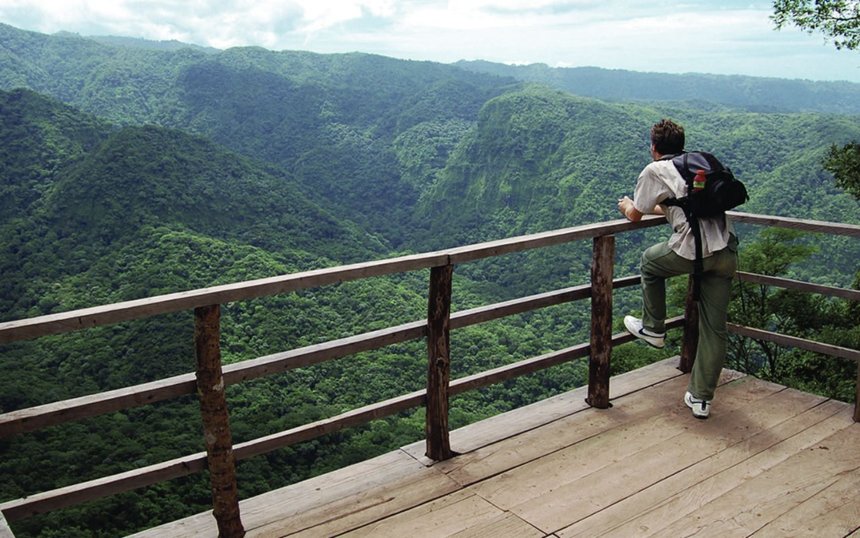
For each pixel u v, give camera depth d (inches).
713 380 108.3
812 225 111.6
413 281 2386.8
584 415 112.5
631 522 80.8
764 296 310.7
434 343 93.0
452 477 92.4
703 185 98.0
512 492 88.2
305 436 84.5
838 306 323.0
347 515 83.2
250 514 83.7
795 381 290.7
